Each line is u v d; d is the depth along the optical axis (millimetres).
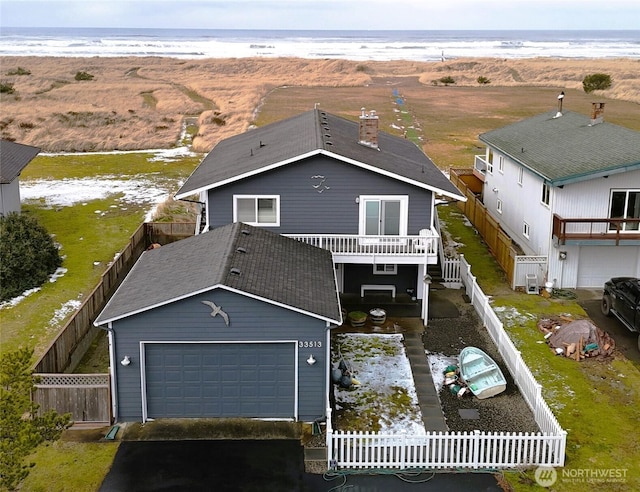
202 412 18891
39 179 47188
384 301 26625
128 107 76812
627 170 25875
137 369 18328
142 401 18516
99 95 86312
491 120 71750
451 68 136375
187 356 18438
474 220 37281
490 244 33156
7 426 13148
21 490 15688
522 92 95562
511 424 18516
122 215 38438
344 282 26859
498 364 21781
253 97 83562
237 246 20562
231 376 18656
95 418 18484
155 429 18297
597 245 26906
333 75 118562
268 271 19656
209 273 18547
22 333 23672
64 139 58906
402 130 65250
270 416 18953
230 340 18234
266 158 26000
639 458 17125
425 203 25328
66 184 45844
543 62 147250
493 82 109625
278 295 18172
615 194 26812
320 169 25000
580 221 26359
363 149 27516
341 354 22469
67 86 95188
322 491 15781
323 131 28312
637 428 18406
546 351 22812
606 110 75000
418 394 20109
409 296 26969
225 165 27609
